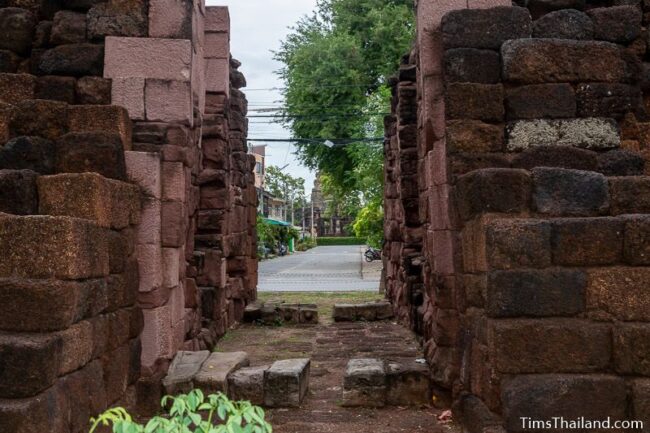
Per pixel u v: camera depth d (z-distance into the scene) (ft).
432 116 20.22
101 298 14.70
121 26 20.34
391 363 20.80
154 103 20.10
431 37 20.18
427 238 22.85
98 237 14.40
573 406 12.51
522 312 12.97
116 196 16.25
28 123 17.93
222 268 32.22
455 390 18.25
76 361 13.19
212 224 32.01
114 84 20.07
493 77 17.42
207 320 30.76
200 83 23.35
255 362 26.68
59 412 12.23
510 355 12.79
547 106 17.07
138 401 18.25
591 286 12.93
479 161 16.97
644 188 14.06
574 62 17.17
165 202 19.80
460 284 16.70
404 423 17.84
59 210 14.75
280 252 165.17
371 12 90.84
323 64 87.66
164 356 19.47
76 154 17.07
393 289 40.73
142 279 18.83
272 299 52.11
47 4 21.16
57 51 20.21
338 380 23.25
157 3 20.36
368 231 83.30
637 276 12.78
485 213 14.17
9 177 14.64
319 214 290.97
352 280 81.25
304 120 89.61
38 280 12.50
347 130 87.86
